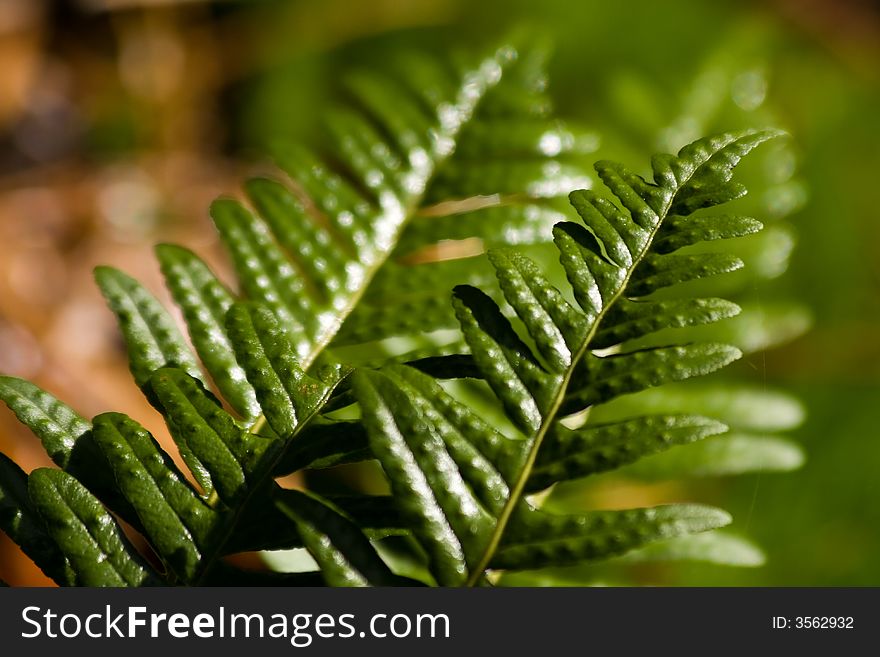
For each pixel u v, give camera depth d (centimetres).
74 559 53
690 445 68
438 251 87
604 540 52
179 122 160
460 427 53
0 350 111
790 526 77
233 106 161
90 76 164
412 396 53
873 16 146
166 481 54
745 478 81
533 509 52
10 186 146
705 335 75
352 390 53
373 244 64
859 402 86
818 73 130
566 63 129
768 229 84
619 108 93
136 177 151
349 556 51
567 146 69
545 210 66
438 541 52
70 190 146
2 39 160
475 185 67
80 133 157
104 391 111
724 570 73
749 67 101
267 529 54
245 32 164
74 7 169
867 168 116
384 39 155
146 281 133
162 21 164
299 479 70
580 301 54
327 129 67
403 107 68
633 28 130
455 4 153
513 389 53
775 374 92
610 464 52
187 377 55
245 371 55
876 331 94
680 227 54
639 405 69
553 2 137
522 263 54
